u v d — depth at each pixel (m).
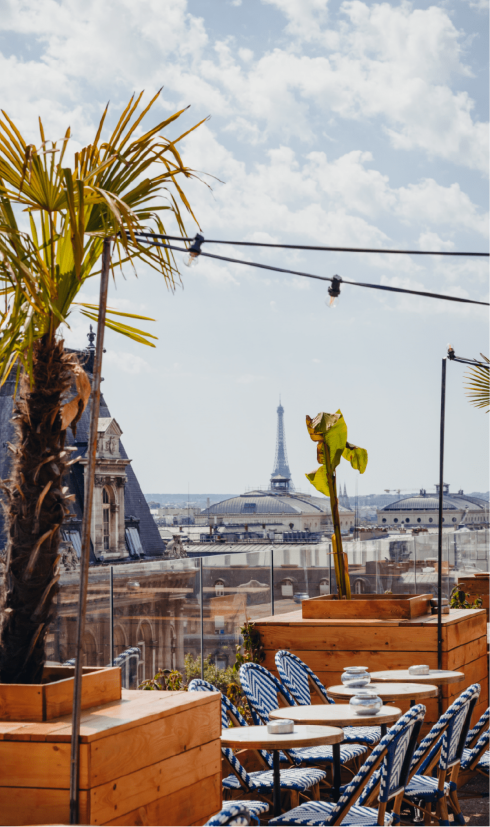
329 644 7.21
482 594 12.31
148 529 61.59
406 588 15.55
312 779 5.16
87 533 3.38
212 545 91.25
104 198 3.79
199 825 4.16
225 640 9.96
